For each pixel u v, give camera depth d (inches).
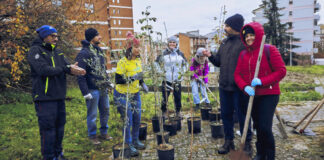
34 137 146.3
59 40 280.7
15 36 205.6
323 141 124.6
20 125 170.9
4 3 217.5
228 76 111.1
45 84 94.0
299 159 105.8
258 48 92.4
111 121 175.5
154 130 161.2
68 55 324.2
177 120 164.1
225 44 118.6
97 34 131.9
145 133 145.1
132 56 114.0
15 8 216.2
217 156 115.0
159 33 109.3
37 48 93.0
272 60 88.0
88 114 136.6
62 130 106.5
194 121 153.4
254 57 92.8
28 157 114.0
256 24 91.3
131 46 113.3
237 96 110.4
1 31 206.2
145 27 100.5
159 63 117.0
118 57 112.3
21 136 147.3
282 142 128.3
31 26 241.0
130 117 117.8
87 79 131.0
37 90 93.2
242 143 90.8
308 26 1747.0
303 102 246.8
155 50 114.3
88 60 114.9
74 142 140.3
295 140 130.1
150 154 122.4
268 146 91.4
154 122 159.9
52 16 264.8
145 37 108.4
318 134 137.3
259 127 91.8
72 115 204.5
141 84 126.8
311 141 126.8
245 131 89.7
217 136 142.0
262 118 90.5
